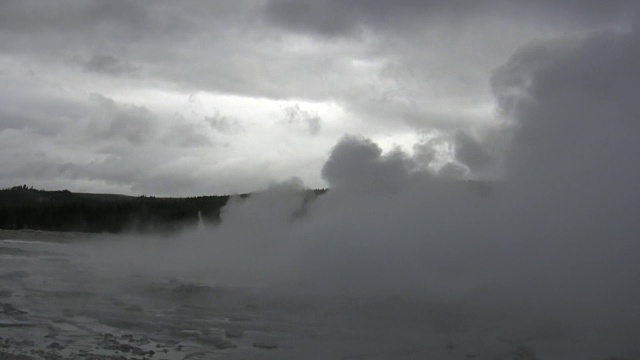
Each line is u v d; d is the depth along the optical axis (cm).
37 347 1188
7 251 3550
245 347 1287
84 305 1678
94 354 1159
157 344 1278
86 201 8694
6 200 9350
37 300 1720
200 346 1281
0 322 1396
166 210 7644
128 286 2069
